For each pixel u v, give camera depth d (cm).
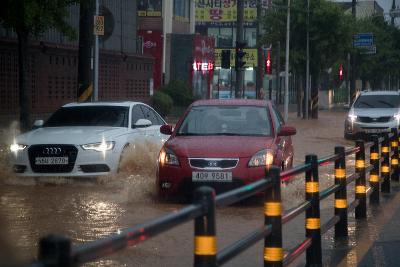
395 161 2347
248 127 1911
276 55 7394
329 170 2547
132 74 5653
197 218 621
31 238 1309
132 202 1766
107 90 5197
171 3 8406
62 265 417
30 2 2584
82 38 3106
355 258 1227
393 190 2150
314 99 7119
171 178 1758
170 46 8269
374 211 1750
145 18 8238
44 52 4266
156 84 8038
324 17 6988
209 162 1742
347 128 4175
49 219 1516
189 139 1839
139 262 1159
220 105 1984
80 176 2034
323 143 3941
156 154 2227
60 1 2761
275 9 7369
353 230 1486
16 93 3953
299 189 1944
